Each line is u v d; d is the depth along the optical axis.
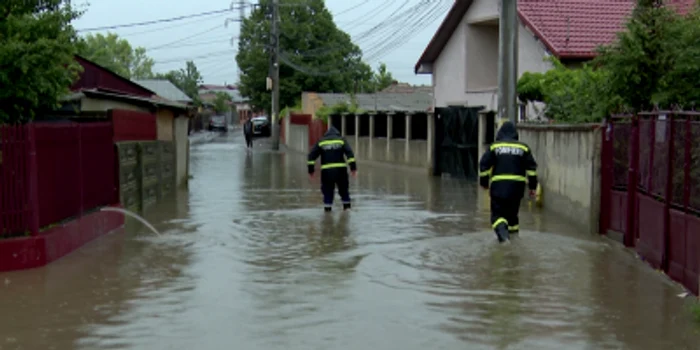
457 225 11.96
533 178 10.27
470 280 7.90
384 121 29.66
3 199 8.46
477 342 5.78
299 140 43.47
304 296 7.20
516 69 15.88
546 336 5.93
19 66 9.40
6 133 8.42
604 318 6.46
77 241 9.78
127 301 7.04
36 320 6.42
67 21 11.07
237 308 6.77
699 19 11.18
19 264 8.41
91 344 5.75
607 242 10.21
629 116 9.92
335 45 59.91
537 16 22.28
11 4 10.40
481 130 20.33
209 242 10.33
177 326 6.22
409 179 22.11
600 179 10.85
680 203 7.80
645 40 10.96
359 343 5.75
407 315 6.54
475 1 25.97
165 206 14.77
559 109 16.19
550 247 9.77
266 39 58.69
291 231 11.34
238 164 29.39
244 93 61.50
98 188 11.27
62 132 9.58
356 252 9.48
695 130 7.36
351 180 21.70
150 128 15.60
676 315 6.56
